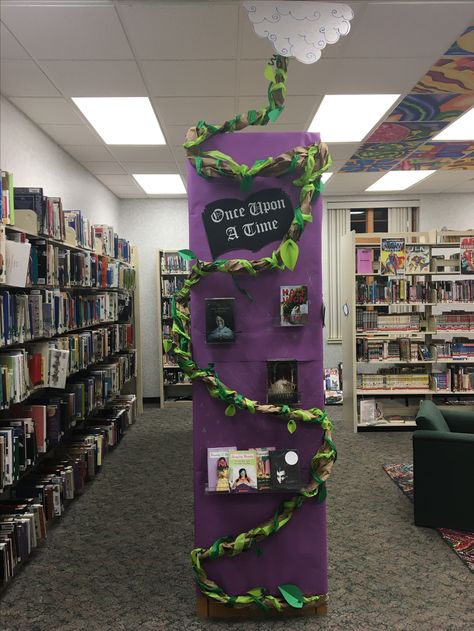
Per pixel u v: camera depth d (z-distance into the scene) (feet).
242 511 6.68
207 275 6.45
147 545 9.09
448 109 12.94
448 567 8.14
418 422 9.99
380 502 10.86
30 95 11.28
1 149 11.19
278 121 13.69
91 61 9.83
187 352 6.45
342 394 19.89
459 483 9.35
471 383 16.88
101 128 13.60
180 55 9.66
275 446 6.59
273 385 6.42
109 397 15.19
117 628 6.69
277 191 6.44
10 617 7.00
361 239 17.97
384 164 18.52
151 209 23.27
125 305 18.56
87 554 8.78
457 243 16.76
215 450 6.51
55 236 10.41
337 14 5.61
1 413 9.35
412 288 17.19
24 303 8.81
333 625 6.66
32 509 8.84
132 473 13.03
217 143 6.39
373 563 8.29
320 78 10.91
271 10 5.52
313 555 6.73
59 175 15.03
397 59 10.10
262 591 6.70
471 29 9.00
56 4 7.93
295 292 6.40
